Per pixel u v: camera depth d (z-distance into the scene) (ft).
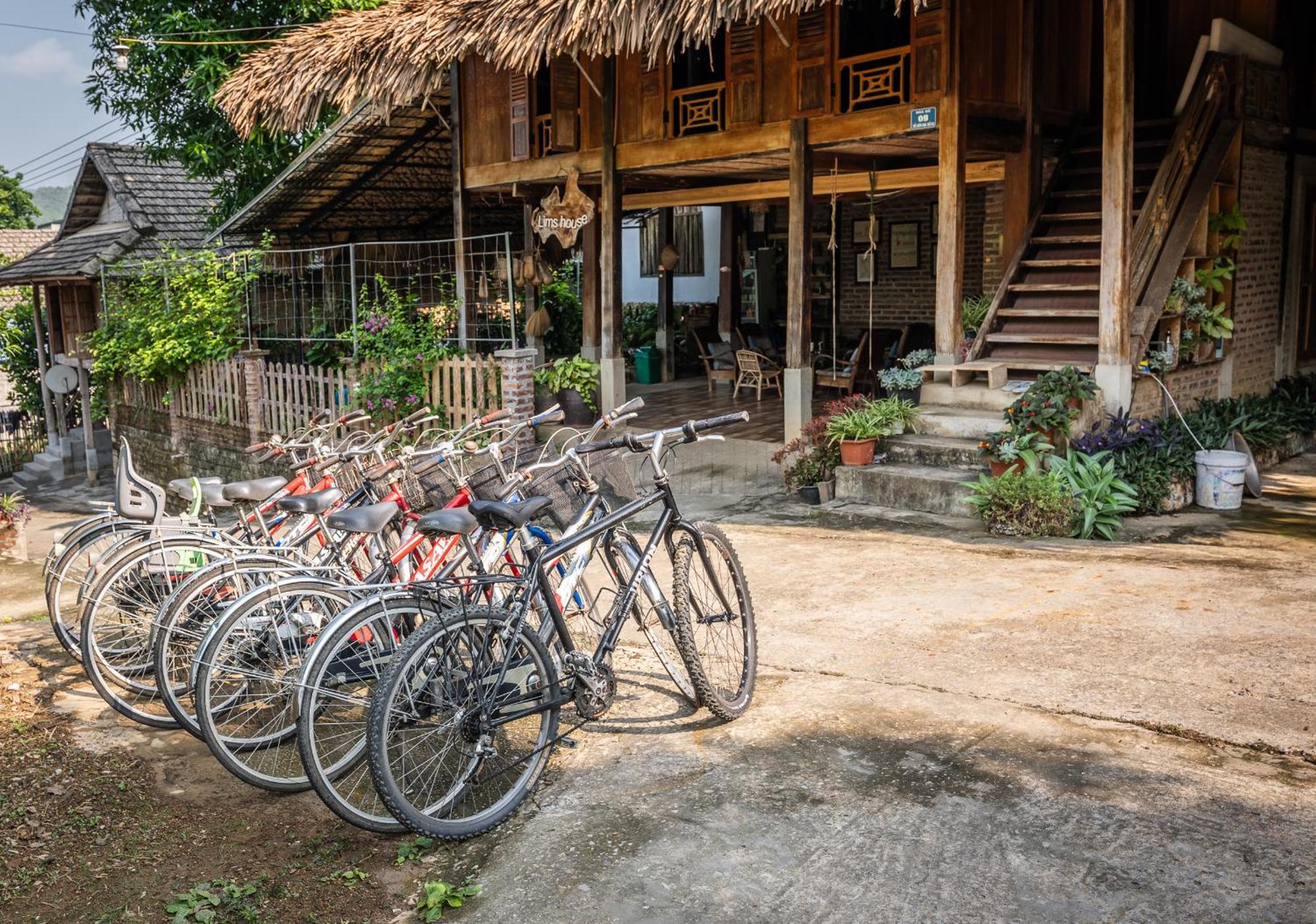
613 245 39.34
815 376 46.73
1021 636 17.35
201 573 14.53
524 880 11.09
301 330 50.96
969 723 13.98
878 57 32.01
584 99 39.93
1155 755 12.84
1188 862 10.60
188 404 51.96
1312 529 25.26
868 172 40.42
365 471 16.24
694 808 12.23
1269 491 29.86
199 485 17.33
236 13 57.00
